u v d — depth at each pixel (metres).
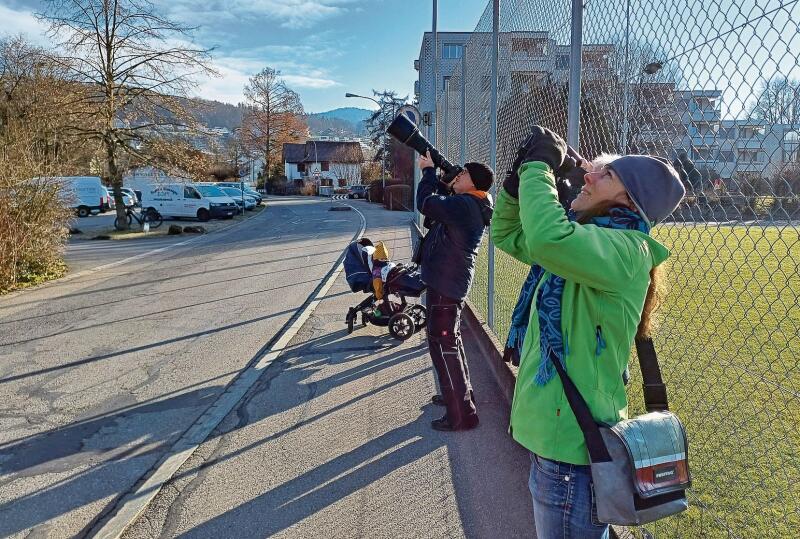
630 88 2.67
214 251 15.66
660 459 1.66
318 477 3.49
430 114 14.09
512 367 4.64
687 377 3.93
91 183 34.88
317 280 10.48
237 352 6.18
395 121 3.91
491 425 4.16
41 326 7.50
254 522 3.04
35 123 11.91
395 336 6.39
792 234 2.03
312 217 29.55
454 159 9.34
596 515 1.73
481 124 6.68
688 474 1.71
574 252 1.66
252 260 13.54
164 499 3.28
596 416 1.74
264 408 4.61
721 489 2.85
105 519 3.11
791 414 3.51
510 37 5.16
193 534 2.95
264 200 56.69
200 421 4.41
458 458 3.67
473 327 6.61
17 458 3.87
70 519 3.12
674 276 3.00
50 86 19.11
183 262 13.47
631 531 2.66
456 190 4.10
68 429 4.33
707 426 3.42
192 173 23.56
